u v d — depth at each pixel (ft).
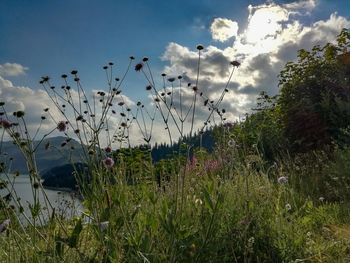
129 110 12.36
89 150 8.05
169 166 14.17
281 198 13.28
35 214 6.81
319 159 21.34
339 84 27.02
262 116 27.30
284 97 30.25
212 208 7.34
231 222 9.20
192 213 8.98
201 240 7.86
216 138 15.24
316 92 27.96
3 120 7.29
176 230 6.90
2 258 7.36
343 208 12.80
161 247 6.89
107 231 6.82
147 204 9.49
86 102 9.78
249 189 11.98
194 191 10.43
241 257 8.25
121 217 7.00
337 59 29.22
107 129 9.87
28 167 7.04
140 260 6.75
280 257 8.21
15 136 7.45
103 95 11.00
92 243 8.10
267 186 12.28
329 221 11.66
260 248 8.73
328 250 8.60
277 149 26.17
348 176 16.85
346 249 8.88
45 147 7.98
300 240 8.75
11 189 7.11
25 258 6.73
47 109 9.44
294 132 26.18
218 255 8.01
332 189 16.06
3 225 6.46
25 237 7.49
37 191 6.95
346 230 10.68
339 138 23.36
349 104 23.95
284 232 9.09
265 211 10.21
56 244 6.50
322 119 25.26
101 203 7.31
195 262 7.19
